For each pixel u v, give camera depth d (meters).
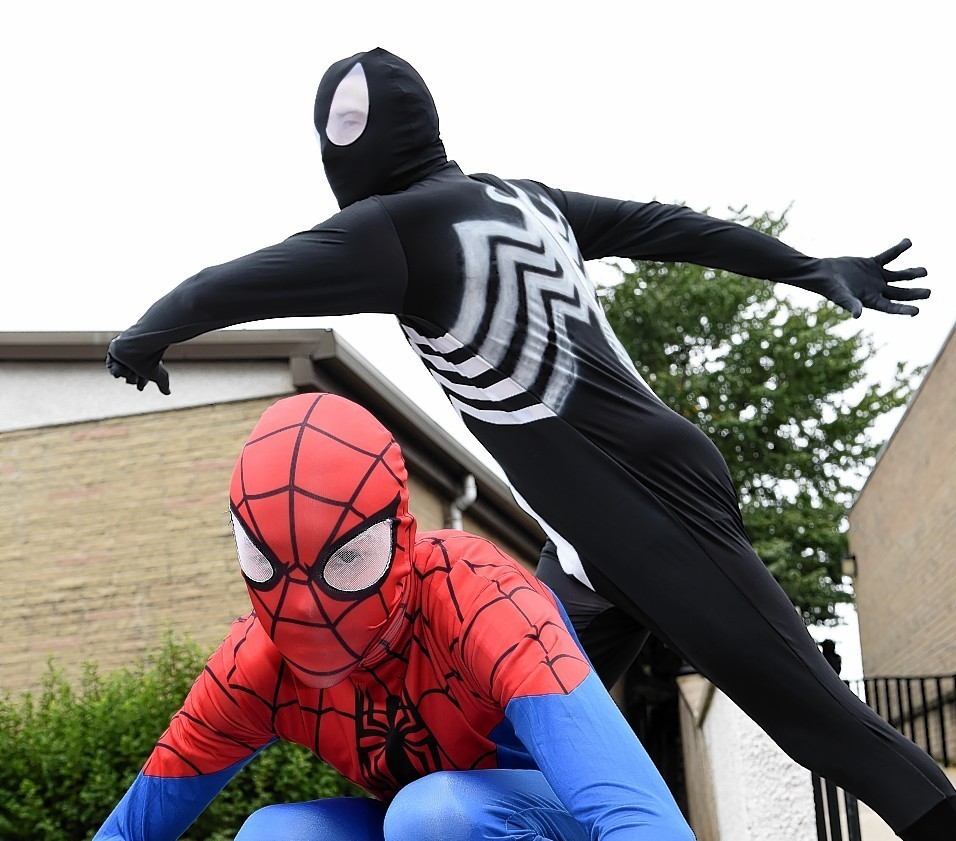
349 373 7.92
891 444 13.58
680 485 1.86
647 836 1.42
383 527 1.54
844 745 1.79
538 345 1.89
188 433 8.34
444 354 1.92
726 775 4.44
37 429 8.56
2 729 5.94
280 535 1.49
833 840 2.90
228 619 7.95
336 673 1.58
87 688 6.91
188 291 1.73
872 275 2.16
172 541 8.16
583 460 1.86
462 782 1.61
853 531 17.77
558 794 1.51
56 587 8.26
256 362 8.27
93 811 5.56
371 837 1.80
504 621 1.59
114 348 1.73
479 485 9.58
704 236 2.17
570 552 1.90
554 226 2.03
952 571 10.95
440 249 1.87
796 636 1.82
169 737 1.87
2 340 8.52
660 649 7.71
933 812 1.75
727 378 21.11
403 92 1.95
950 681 10.34
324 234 1.81
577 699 1.53
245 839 1.78
